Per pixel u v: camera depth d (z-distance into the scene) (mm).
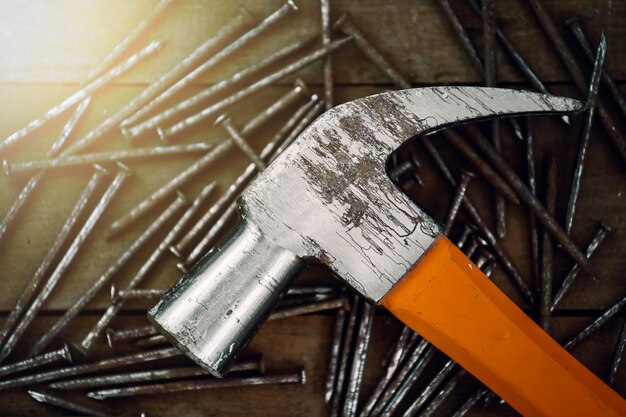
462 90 253
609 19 291
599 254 291
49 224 291
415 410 286
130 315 290
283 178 244
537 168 291
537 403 253
